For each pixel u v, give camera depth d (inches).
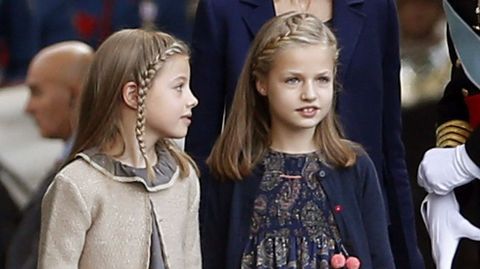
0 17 847.1
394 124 558.9
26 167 745.6
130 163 502.3
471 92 539.8
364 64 550.6
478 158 530.9
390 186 560.4
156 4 836.0
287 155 524.7
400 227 561.0
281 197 522.0
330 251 519.2
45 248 498.0
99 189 497.7
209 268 528.4
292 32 519.5
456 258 541.6
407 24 663.8
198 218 518.6
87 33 839.7
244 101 528.1
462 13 538.0
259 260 519.5
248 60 528.1
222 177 527.2
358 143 540.7
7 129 777.6
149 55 499.5
